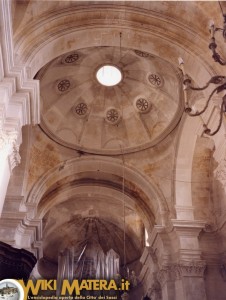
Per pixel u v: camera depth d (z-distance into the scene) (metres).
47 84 15.30
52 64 14.49
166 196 15.41
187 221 14.14
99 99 16.58
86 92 16.39
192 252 13.75
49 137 15.87
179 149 15.09
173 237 14.42
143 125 16.41
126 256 22.89
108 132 16.78
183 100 14.40
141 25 11.09
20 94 9.35
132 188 17.09
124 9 10.98
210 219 14.55
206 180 15.00
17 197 14.31
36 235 15.00
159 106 15.82
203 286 13.26
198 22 10.78
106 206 21.81
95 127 16.75
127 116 16.64
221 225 14.05
